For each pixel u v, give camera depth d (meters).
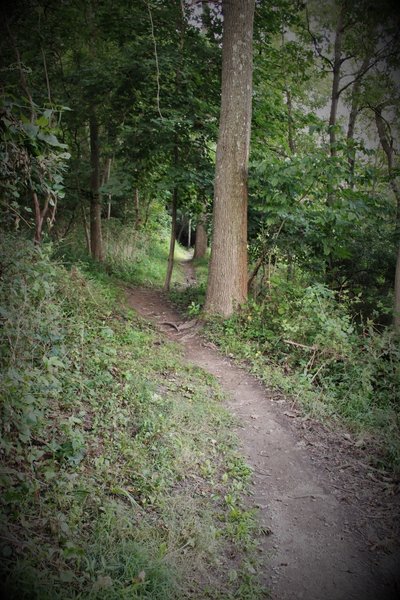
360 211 8.45
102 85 10.53
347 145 8.76
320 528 3.70
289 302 8.01
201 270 20.95
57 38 9.12
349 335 6.89
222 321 8.49
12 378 2.94
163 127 9.84
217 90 11.27
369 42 13.29
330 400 5.82
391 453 4.72
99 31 10.44
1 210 4.17
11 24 6.67
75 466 3.30
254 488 4.07
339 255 9.48
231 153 8.60
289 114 12.53
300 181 8.20
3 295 3.58
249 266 10.75
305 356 6.91
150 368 5.82
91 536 2.80
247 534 3.42
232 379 6.48
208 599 2.78
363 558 3.43
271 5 10.91
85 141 15.49
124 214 20.44
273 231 9.73
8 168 3.94
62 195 4.20
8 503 2.63
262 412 5.53
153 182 12.66
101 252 14.48
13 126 3.46
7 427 2.83
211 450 4.44
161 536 3.15
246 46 8.43
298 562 3.32
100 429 3.94
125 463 3.65
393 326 7.72
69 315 5.95
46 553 2.39
